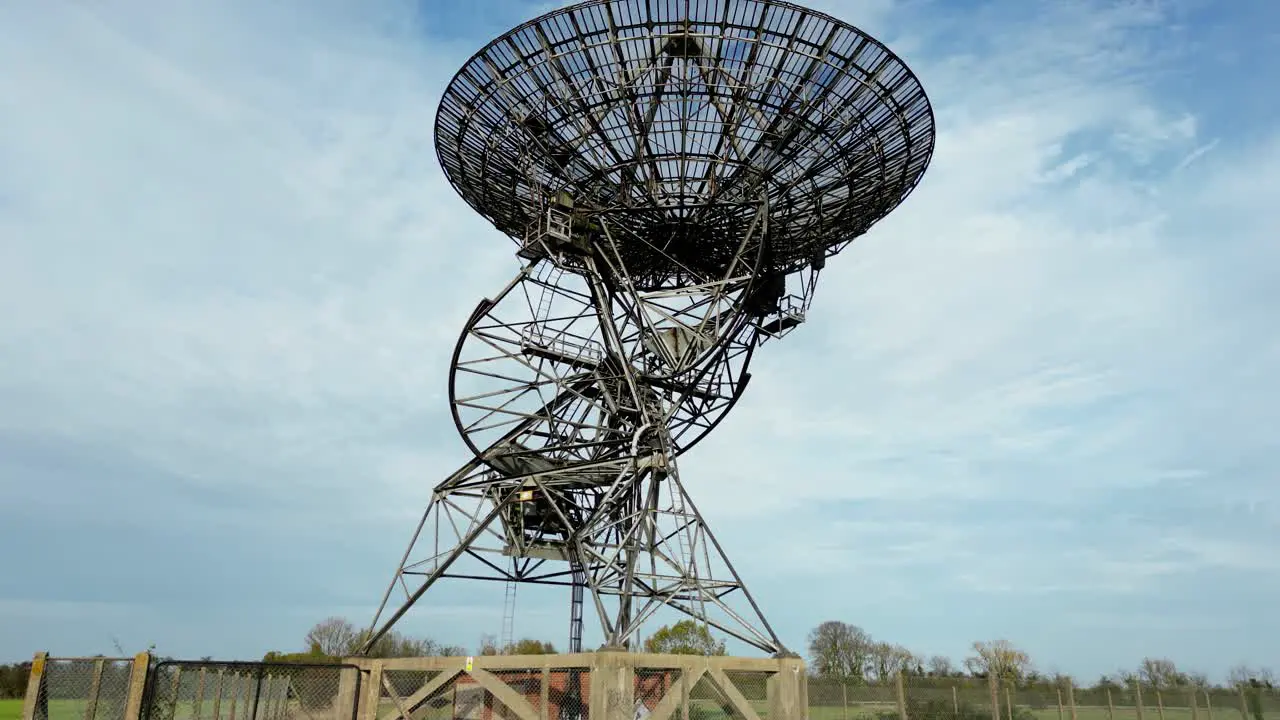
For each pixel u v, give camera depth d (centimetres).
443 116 2975
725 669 2670
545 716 2552
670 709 2577
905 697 3497
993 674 3469
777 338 3388
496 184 3191
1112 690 4162
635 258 3328
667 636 7875
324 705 3003
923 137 2895
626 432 3247
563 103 2870
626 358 3128
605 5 2681
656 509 3028
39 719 2052
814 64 2752
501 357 3127
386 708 2936
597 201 3150
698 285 3173
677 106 2855
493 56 2817
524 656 2670
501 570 3328
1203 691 4166
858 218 3195
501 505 3148
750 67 2761
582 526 3300
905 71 2731
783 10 2664
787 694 2700
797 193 3108
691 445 3503
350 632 9338
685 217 3117
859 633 11612
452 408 3178
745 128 2906
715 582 2872
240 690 3266
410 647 5219
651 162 3000
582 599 3403
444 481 3294
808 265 3347
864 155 2958
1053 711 3706
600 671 2452
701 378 3256
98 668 2045
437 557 3183
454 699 2881
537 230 3045
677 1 2670
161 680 2106
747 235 3041
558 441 3438
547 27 2736
